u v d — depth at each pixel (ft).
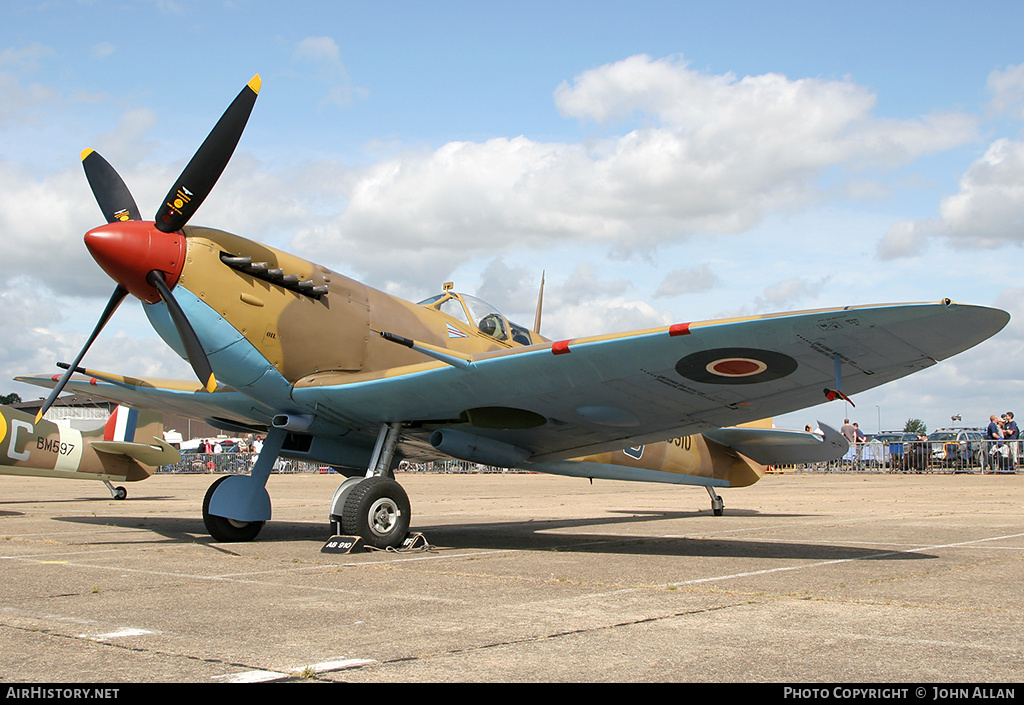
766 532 27.81
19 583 15.69
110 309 24.03
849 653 9.83
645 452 34.04
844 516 35.91
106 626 11.45
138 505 46.14
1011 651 9.95
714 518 35.65
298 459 26.86
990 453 83.92
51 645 10.27
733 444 38.52
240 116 21.16
